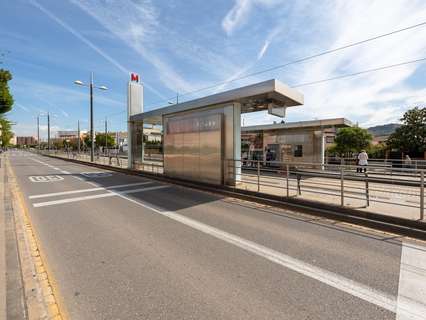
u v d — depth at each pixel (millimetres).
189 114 12141
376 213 5750
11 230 5215
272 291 3059
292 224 5770
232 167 9977
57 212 6738
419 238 4953
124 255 4082
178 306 2768
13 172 17047
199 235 5012
